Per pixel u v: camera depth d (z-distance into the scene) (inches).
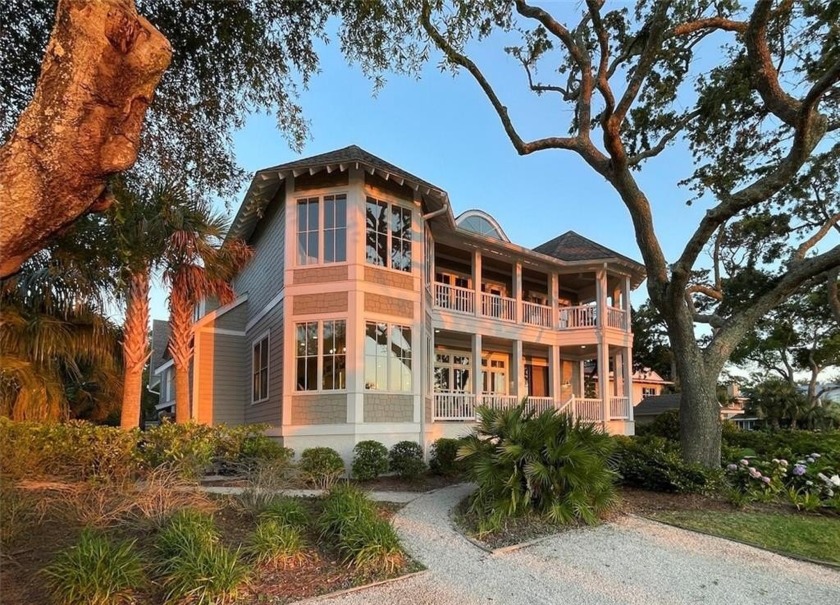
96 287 396.2
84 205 105.0
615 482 352.5
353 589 187.8
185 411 472.1
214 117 291.7
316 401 480.7
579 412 672.4
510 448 290.4
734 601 185.0
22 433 316.5
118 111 100.0
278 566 201.6
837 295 736.3
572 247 783.1
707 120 472.4
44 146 95.1
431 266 597.9
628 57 411.2
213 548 189.8
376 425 479.2
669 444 428.1
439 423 576.1
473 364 639.1
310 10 265.6
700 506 317.7
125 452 341.1
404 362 511.8
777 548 245.3
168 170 301.0
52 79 95.5
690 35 420.8
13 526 210.2
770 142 506.9
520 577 204.7
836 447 446.0
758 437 553.9
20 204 95.5
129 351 418.0
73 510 231.8
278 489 282.0
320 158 494.6
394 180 499.5
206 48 265.0
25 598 164.6
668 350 1162.6
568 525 277.7
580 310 729.6
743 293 721.0
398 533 260.5
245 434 422.9
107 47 94.0
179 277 451.8
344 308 483.8
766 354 1247.5
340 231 497.0
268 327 567.8
